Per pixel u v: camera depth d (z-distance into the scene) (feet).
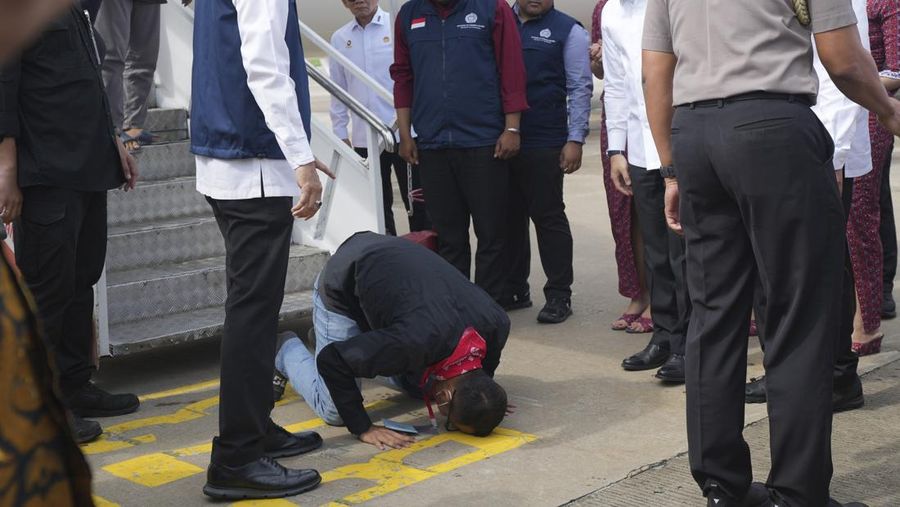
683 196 8.83
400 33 17.39
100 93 11.43
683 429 12.23
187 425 12.84
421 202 20.45
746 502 9.04
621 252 16.69
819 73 11.78
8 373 2.88
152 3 16.84
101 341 13.65
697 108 8.54
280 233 10.03
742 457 8.95
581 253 23.21
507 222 17.93
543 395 13.65
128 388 14.44
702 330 8.89
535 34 17.43
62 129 10.93
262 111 9.70
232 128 9.81
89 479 3.13
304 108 10.11
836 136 11.79
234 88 9.86
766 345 8.71
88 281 12.45
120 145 11.87
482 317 12.09
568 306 17.69
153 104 19.03
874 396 13.01
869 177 14.17
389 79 20.68
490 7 16.81
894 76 13.06
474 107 16.80
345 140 21.06
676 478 10.71
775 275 8.39
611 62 15.19
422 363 11.76
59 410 3.03
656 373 14.33
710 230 8.74
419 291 11.87
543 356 15.48
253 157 9.86
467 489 10.58
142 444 12.17
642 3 14.48
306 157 9.71
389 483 10.79
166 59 18.75
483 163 16.94
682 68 8.70
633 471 10.96
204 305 15.58
